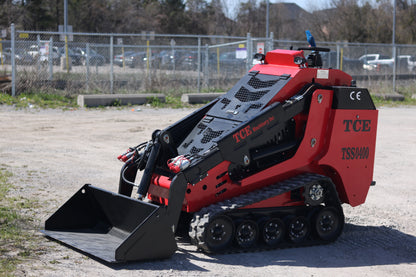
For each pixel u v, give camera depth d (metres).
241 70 23.88
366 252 6.09
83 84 20.11
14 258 5.05
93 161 10.48
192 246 5.89
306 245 6.14
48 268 4.87
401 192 8.98
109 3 54.00
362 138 6.47
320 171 6.36
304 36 58.72
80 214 6.12
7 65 23.41
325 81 6.37
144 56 25.73
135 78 21.78
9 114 16.20
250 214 5.84
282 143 6.05
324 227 6.25
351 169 6.42
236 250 5.71
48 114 16.62
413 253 6.15
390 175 10.22
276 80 6.27
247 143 5.78
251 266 5.39
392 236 6.73
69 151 11.43
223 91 22.53
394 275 5.43
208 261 5.44
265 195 5.75
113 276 4.84
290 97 6.17
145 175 5.84
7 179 8.54
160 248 5.30
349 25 53.72
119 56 27.06
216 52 25.92
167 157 6.05
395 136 14.80
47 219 5.91
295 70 6.25
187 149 6.06
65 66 23.95
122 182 6.37
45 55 19.98
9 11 42.75
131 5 55.19
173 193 5.37
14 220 6.32
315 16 57.72
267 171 5.93
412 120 18.25
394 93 25.12
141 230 5.14
